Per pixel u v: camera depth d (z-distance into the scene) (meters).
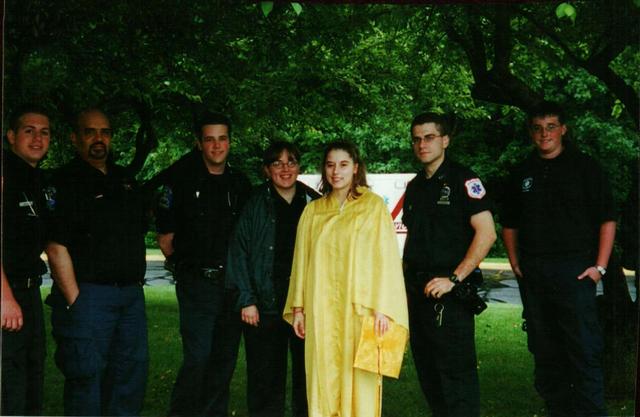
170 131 7.39
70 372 3.94
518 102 5.31
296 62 6.64
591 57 5.03
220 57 6.18
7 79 4.60
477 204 3.94
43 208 3.87
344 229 3.81
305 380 4.26
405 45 7.22
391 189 4.68
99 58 5.43
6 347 3.72
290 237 4.17
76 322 3.92
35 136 3.80
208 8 5.48
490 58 5.96
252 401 4.25
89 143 4.00
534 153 4.27
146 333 4.18
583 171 4.12
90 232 3.95
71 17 4.86
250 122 6.98
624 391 4.91
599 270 4.09
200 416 4.29
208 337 4.27
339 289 3.80
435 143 4.00
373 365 3.70
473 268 3.93
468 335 3.99
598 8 4.99
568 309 4.10
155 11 5.27
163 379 5.98
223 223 4.30
